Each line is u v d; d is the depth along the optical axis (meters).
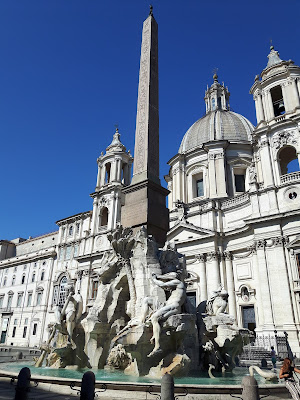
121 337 11.01
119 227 14.27
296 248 29.47
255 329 29.55
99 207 48.28
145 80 17.69
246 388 6.55
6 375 9.47
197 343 12.37
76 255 48.59
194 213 39.50
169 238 39.94
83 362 13.29
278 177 32.97
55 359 13.47
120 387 7.78
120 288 13.99
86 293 43.72
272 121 35.22
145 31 19.36
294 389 7.48
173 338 10.78
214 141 44.28
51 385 8.41
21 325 51.06
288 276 29.16
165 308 10.84
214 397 7.50
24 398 6.57
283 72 35.69
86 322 13.73
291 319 27.56
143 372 10.58
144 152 15.59
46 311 48.50
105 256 15.06
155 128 16.62
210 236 36.00
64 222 52.38
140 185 14.77
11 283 56.97
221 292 15.07
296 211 29.89
